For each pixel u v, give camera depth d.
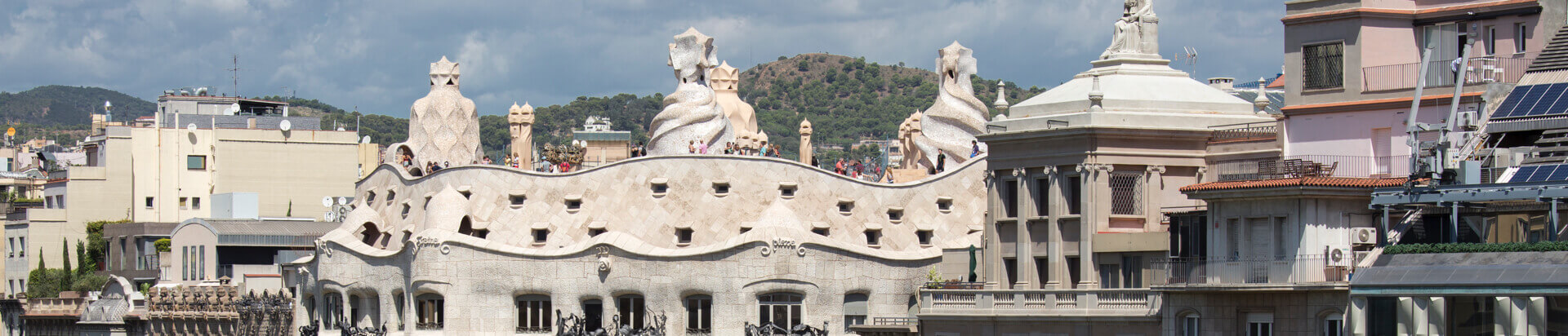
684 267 113.31
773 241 111.69
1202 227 79.88
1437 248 69.81
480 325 117.12
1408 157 76.44
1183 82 89.75
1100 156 86.75
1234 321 77.38
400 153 135.25
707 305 113.31
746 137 135.00
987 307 90.38
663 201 119.75
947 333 91.88
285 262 145.38
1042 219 88.75
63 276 165.50
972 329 90.75
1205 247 79.69
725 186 119.44
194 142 175.88
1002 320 89.25
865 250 112.62
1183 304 79.69
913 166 130.88
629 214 120.12
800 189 118.88
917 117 131.25
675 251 113.69
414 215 126.00
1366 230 72.88
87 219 173.62
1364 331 71.00
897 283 112.69
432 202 121.81
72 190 173.50
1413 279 69.38
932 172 123.94
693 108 126.31
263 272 147.12
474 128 135.12
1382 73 77.69
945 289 92.50
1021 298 88.94
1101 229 86.56
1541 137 70.81
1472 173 70.06
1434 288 68.62
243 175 176.38
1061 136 87.81
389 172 131.62
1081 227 86.81
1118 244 85.44
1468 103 74.88
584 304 116.12
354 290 124.25
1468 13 76.75
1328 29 79.56
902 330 98.56
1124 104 87.69
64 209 173.50
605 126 166.38
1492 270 67.19
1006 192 91.56
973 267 94.44
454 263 117.75
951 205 119.38
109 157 174.50
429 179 126.06
